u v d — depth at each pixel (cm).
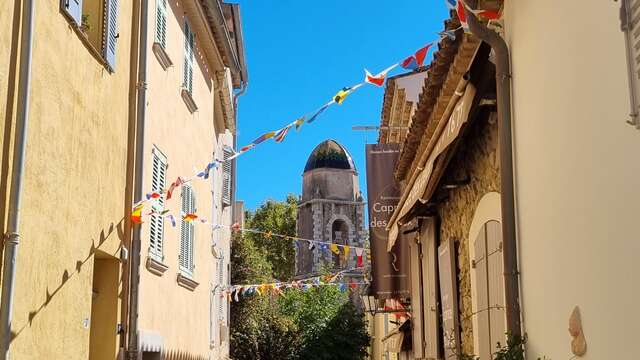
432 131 927
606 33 403
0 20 514
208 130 1405
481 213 776
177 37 1091
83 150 686
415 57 669
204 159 1354
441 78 836
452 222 977
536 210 534
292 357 2967
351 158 5434
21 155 532
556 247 491
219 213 1730
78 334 675
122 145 817
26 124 540
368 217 1431
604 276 412
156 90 950
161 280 977
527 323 557
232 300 2784
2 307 512
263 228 5397
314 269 4928
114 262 800
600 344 420
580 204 447
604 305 414
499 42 604
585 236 440
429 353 1159
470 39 670
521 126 570
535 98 534
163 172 995
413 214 1103
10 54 530
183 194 1135
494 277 710
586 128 435
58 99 621
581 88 442
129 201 833
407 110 2005
